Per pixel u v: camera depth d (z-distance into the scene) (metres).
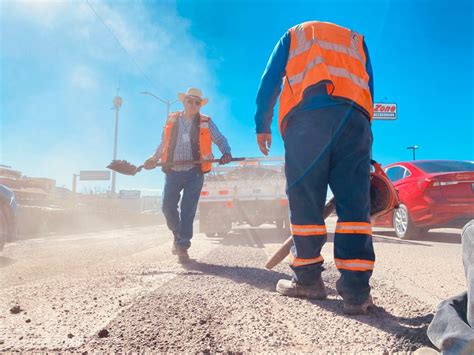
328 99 2.02
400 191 7.25
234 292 2.32
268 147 2.38
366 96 2.09
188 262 3.85
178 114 4.34
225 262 3.86
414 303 2.10
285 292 2.25
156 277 2.89
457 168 7.11
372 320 1.77
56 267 3.64
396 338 1.51
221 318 1.78
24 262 4.24
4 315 1.85
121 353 1.37
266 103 2.29
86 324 1.69
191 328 1.63
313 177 2.04
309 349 1.41
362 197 1.99
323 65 2.02
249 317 1.80
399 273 3.17
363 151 2.02
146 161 4.24
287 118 2.14
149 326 1.65
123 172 4.18
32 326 1.68
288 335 1.56
